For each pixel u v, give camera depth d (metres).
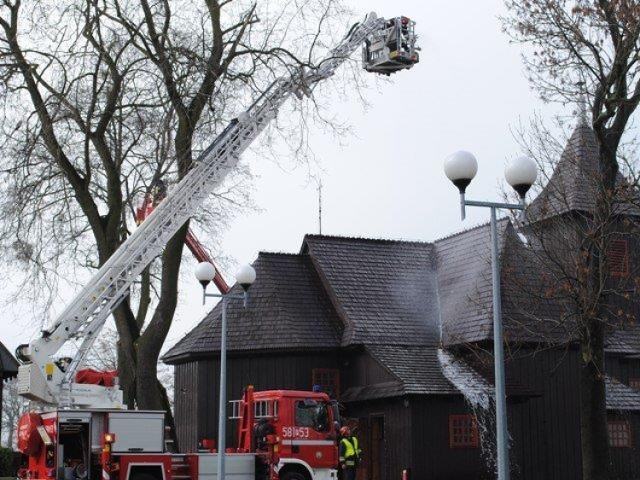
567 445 34.78
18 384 21.73
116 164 27.56
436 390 32.34
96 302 22.30
